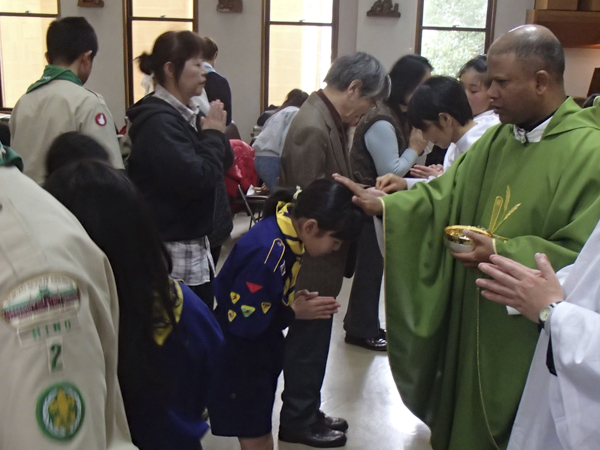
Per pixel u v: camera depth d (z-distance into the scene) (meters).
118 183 0.87
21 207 0.66
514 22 6.98
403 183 2.12
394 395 2.66
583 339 1.16
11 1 7.13
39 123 2.15
